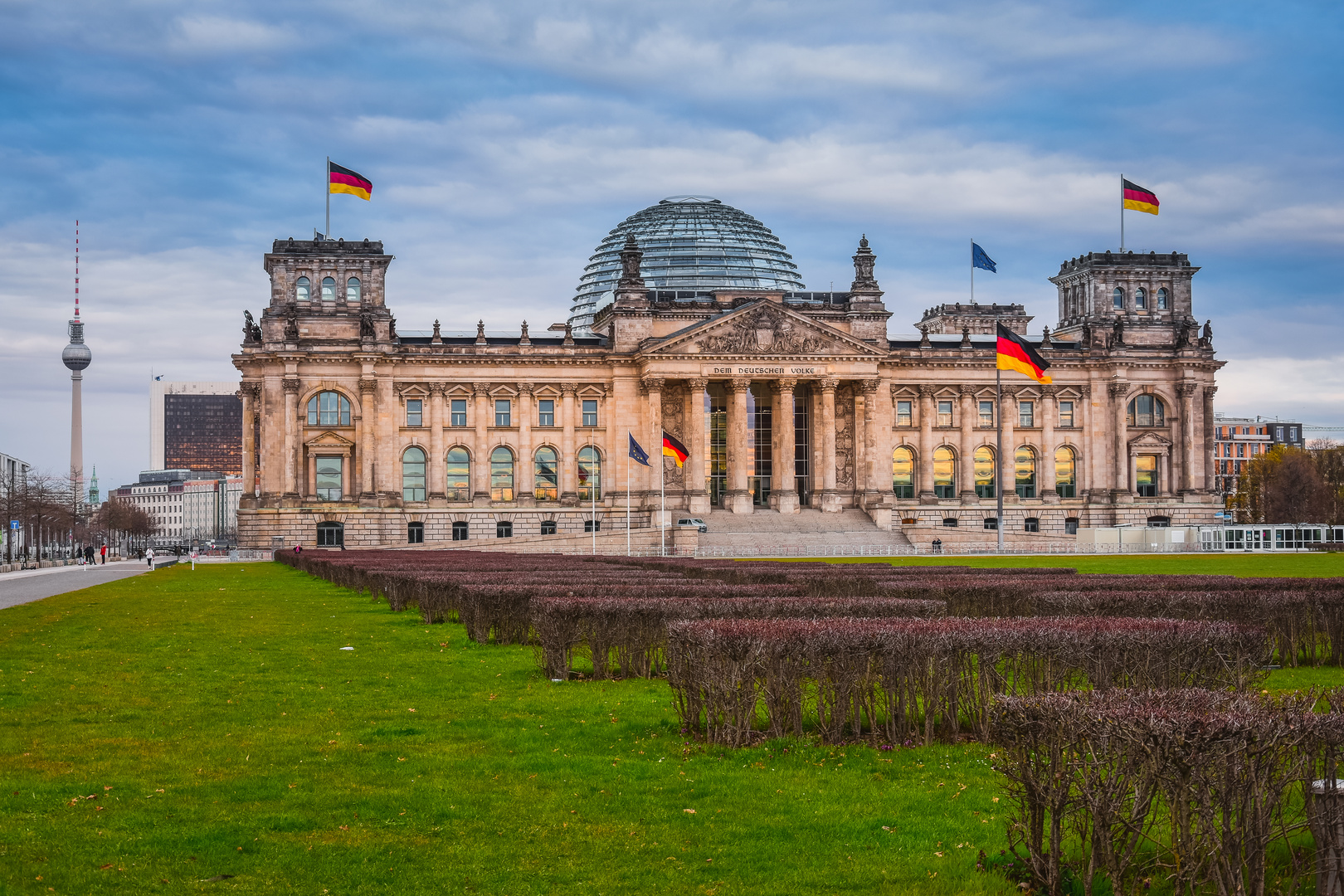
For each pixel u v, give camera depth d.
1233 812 21.39
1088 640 34.72
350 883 23.89
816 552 185.75
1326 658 51.81
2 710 41.06
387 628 69.06
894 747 34.06
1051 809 22.69
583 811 28.45
